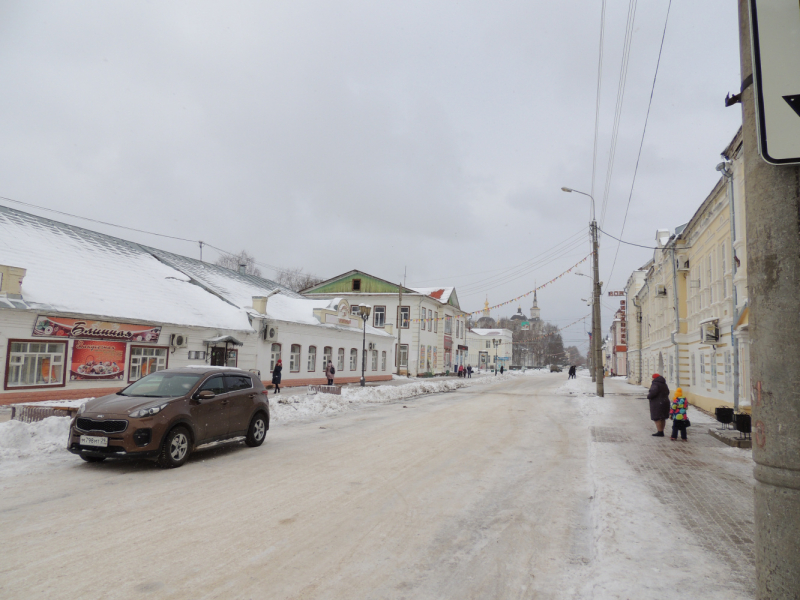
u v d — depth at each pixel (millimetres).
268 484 7254
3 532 5141
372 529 5449
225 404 9539
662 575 4176
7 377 15258
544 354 111000
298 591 3979
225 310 25203
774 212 2631
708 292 18266
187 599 3793
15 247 18609
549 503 6609
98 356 17938
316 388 22484
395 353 49250
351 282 51562
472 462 9141
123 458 7859
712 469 8242
